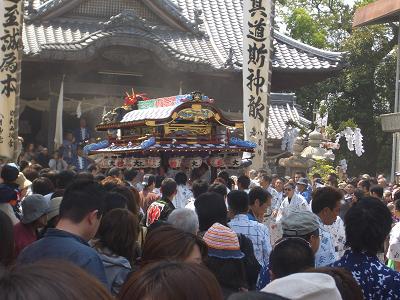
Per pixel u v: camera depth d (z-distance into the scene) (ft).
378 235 12.98
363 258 13.06
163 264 6.47
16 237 17.42
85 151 43.68
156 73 72.33
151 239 12.06
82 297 4.30
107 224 14.16
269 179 35.76
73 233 12.72
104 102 71.41
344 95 120.67
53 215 17.65
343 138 116.57
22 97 72.23
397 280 12.71
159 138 38.06
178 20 77.10
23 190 28.53
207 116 38.47
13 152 43.75
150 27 72.33
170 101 39.65
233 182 36.27
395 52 118.83
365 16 84.64
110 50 66.95
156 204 24.63
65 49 64.49
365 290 12.72
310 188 40.68
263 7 48.03
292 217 15.57
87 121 73.56
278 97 88.43
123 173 38.42
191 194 32.91
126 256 14.28
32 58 65.36
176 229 12.24
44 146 72.64
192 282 6.17
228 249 15.30
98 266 12.06
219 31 80.79
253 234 20.21
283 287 6.92
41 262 4.53
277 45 76.74
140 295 6.19
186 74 72.13
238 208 20.66
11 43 43.70
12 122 43.80
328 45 134.31
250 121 47.98
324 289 6.88
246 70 48.21
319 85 119.24
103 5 75.31
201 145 39.09
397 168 79.77
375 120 117.70
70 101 71.20
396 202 25.80
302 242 12.19
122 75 72.33
